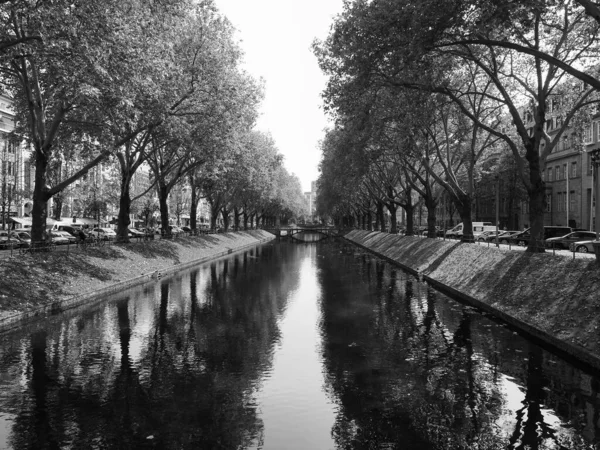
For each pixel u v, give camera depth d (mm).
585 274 13656
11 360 11156
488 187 68562
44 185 21500
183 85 23172
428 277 27219
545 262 16672
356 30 14516
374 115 20188
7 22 14336
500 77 25109
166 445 6891
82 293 19344
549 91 18547
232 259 43469
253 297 20922
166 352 11953
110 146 21188
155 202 76312
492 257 21594
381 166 45094
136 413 8070
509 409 8273
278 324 15344
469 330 14445
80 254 23516
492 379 9859
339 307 18453
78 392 9094
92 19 13648
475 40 13125
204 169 39281
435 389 9281
